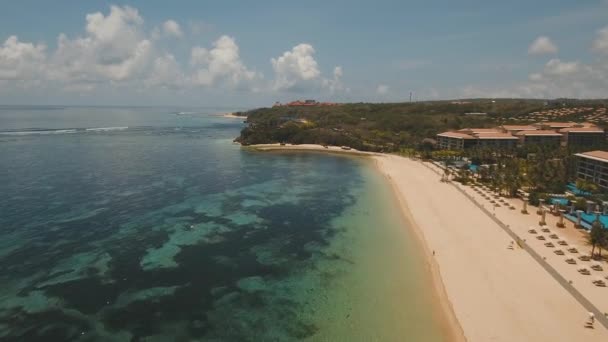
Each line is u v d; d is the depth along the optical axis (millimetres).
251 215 76125
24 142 179250
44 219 70000
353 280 48969
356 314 41375
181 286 47656
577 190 90438
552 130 166250
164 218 72750
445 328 38406
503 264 51500
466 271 49656
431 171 125312
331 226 69688
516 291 44469
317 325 39688
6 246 57812
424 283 47500
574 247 54125
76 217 71562
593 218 68188
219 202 85000
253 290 46812
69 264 52594
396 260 54500
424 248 58094
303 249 59219
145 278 49375
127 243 60375
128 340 37531
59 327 39062
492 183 97938
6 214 72188
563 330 37188
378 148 178125
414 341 36656
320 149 184500
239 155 160750
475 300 42781
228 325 39938
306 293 46000
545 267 49938
